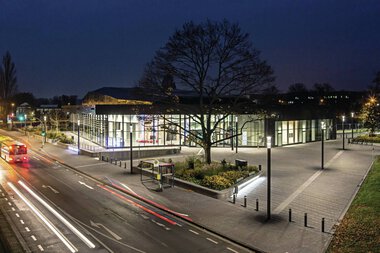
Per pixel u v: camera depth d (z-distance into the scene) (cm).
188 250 1723
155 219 2184
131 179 3288
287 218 2186
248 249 1745
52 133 7044
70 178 3406
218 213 2278
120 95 6112
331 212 2314
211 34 3712
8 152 4397
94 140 6062
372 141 6025
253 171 3459
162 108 3856
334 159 4462
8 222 2102
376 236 1798
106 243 1795
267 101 3975
